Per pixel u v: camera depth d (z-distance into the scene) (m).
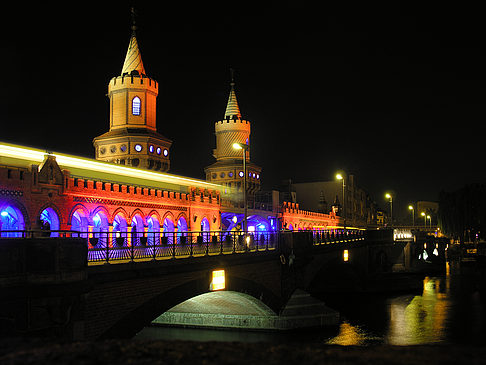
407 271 104.94
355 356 16.88
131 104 63.59
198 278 32.25
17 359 15.34
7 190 30.48
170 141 66.56
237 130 88.75
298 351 17.44
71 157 42.91
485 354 17.53
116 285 25.14
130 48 66.06
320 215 107.00
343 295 75.81
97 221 42.81
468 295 73.38
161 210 49.06
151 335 45.41
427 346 19.73
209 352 16.81
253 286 40.75
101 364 15.11
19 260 20.72
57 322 21.48
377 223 179.62
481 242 144.38
